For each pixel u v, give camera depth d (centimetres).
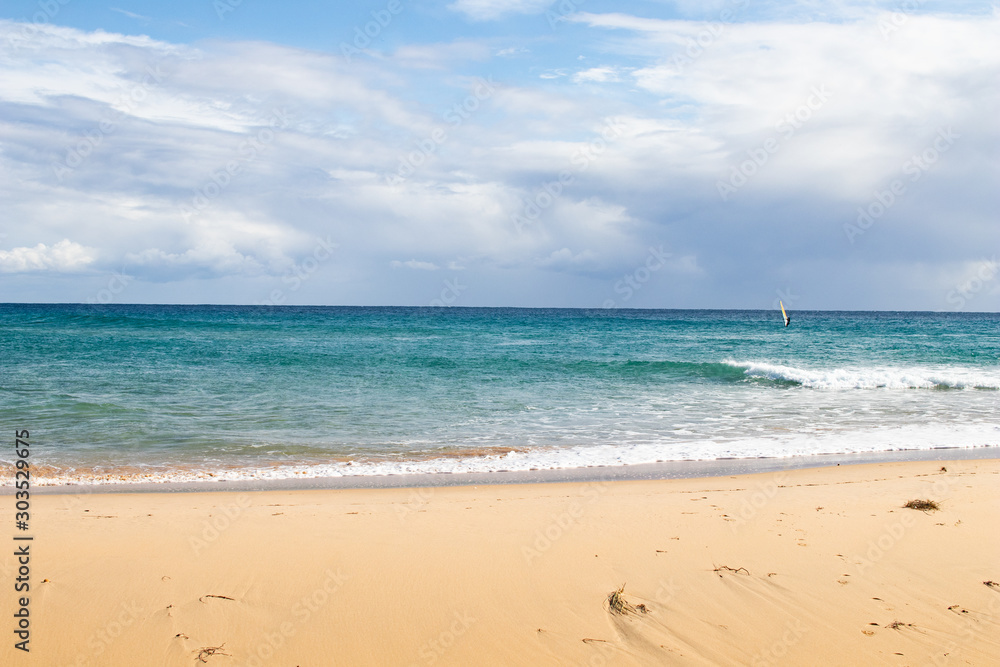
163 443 1240
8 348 2841
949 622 506
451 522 744
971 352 3347
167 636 478
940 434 1388
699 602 540
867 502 827
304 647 468
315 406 1634
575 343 3866
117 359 2506
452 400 1764
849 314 14712
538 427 1443
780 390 2052
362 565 608
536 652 465
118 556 621
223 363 2450
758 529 717
